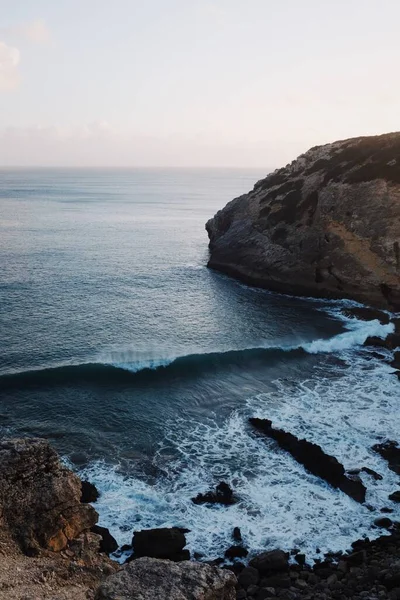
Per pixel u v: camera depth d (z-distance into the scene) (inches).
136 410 1067.9
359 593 588.7
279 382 1230.3
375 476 844.6
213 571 396.8
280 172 2564.0
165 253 2763.3
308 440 954.7
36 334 1456.7
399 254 1802.4
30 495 516.4
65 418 1021.8
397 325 1625.2
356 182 2015.3
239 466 879.7
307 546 695.1
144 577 381.1
